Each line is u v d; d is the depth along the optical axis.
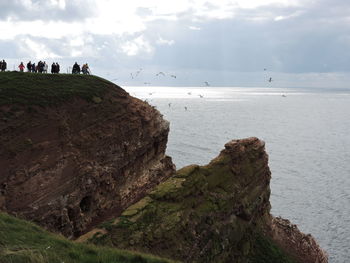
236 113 199.38
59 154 33.91
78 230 33.75
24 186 30.28
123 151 40.97
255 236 41.91
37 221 29.94
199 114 186.50
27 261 16.61
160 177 46.56
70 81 42.03
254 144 45.91
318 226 52.91
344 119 183.75
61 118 36.19
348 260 44.69
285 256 41.69
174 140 106.62
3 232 19.22
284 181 72.56
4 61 48.97
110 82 45.06
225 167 40.88
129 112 43.44
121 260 19.53
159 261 20.70
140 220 30.64
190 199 35.09
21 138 32.47
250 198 42.41
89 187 35.44
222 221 37.47
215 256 35.41
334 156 96.19
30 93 36.59
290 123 161.62
